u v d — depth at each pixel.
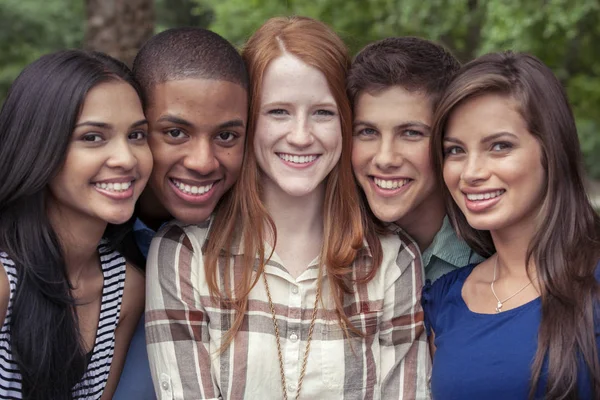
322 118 2.52
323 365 2.53
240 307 2.51
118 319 2.61
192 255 2.56
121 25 5.70
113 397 2.67
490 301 2.42
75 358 2.37
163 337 2.52
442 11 10.35
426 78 2.53
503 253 2.45
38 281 2.28
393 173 2.58
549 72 2.32
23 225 2.31
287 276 2.57
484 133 2.29
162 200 2.56
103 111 2.24
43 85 2.23
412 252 2.70
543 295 2.25
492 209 2.33
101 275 2.56
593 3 8.34
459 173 2.39
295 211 2.61
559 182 2.27
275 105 2.47
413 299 2.66
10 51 15.71
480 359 2.28
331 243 2.60
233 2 12.83
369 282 2.62
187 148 2.44
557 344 2.15
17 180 2.23
